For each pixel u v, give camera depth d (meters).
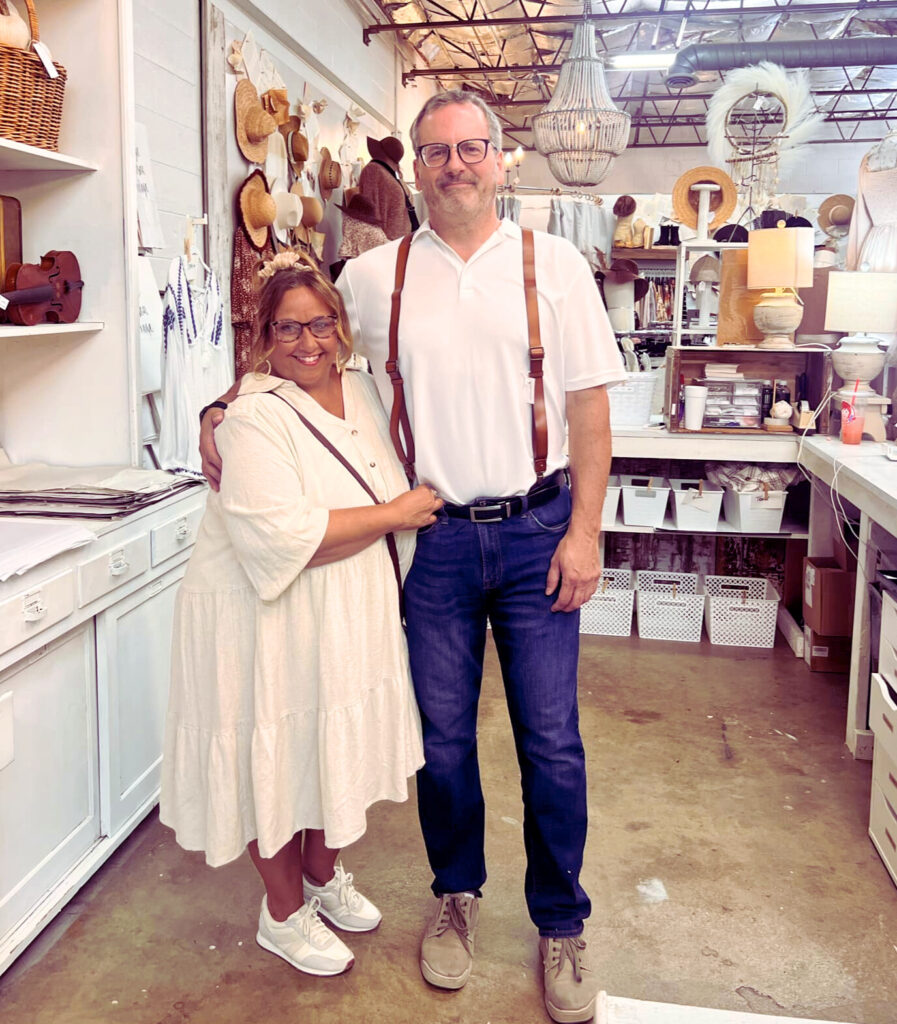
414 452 1.87
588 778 3.03
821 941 2.22
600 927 2.27
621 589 4.50
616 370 1.85
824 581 3.91
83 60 2.74
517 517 1.87
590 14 7.70
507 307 1.78
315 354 1.77
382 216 5.76
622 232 6.14
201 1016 1.96
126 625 2.50
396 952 2.18
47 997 2.02
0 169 2.80
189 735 1.86
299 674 1.80
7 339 2.92
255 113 4.49
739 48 9.41
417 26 7.31
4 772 2.02
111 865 2.51
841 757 3.20
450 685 1.96
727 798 2.91
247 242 4.47
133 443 2.91
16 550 2.02
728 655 4.21
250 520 1.69
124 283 2.83
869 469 3.23
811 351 4.26
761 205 5.40
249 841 1.89
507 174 5.93
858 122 14.75
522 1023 1.95
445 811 2.04
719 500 4.23
